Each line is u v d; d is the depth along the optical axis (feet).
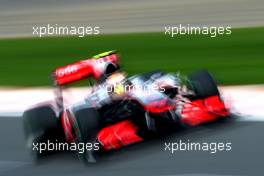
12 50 220.64
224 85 141.08
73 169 92.38
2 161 100.22
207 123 103.71
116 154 94.27
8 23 273.95
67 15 274.98
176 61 176.24
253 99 122.83
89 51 204.64
